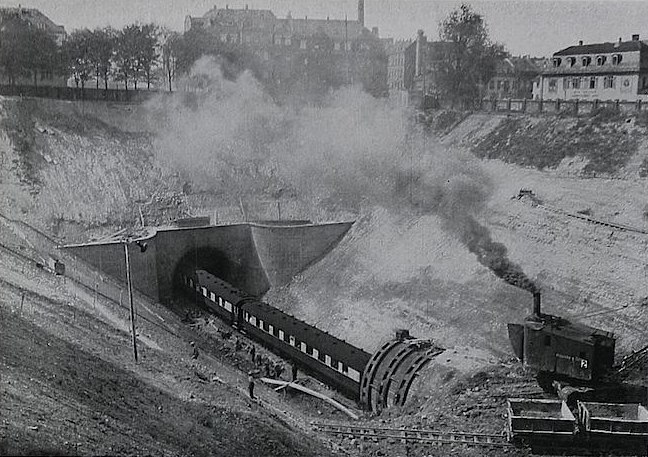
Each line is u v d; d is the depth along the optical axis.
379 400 30.56
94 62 43.62
